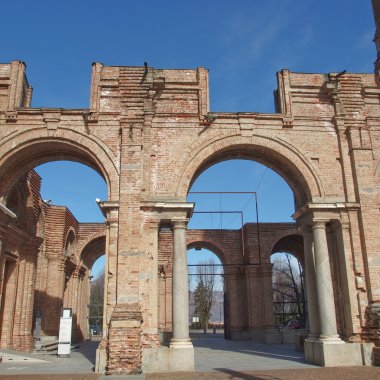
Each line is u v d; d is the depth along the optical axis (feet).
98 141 58.18
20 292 74.08
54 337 91.50
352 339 53.57
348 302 55.06
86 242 115.55
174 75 61.57
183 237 55.16
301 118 61.16
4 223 62.90
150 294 52.90
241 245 121.29
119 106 59.62
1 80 61.21
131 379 43.34
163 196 56.65
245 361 58.59
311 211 57.72
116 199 55.72
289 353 70.79
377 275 55.01
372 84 63.77
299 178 60.80
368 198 57.62
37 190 79.92
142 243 54.39
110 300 52.26
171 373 47.65
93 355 72.79
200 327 211.20
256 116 60.54
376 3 69.82
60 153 62.95
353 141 59.72
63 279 99.76
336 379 41.27
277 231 114.62
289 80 62.80
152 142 58.75
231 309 118.11
